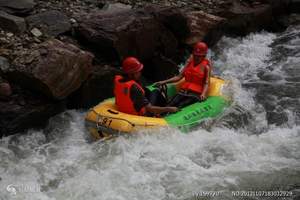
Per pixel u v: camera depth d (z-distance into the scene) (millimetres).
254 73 9992
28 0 9164
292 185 6062
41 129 7125
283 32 12242
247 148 6871
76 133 7152
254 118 7988
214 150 6742
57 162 6395
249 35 11586
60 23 8508
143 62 8898
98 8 9836
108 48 8156
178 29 9586
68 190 5805
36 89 7121
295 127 7766
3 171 6152
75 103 7711
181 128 6949
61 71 7129
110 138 6754
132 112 6918
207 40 10312
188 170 6223
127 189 5824
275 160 6586
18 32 8102
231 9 11352
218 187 5945
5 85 6941
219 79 8133
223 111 7633
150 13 9109
